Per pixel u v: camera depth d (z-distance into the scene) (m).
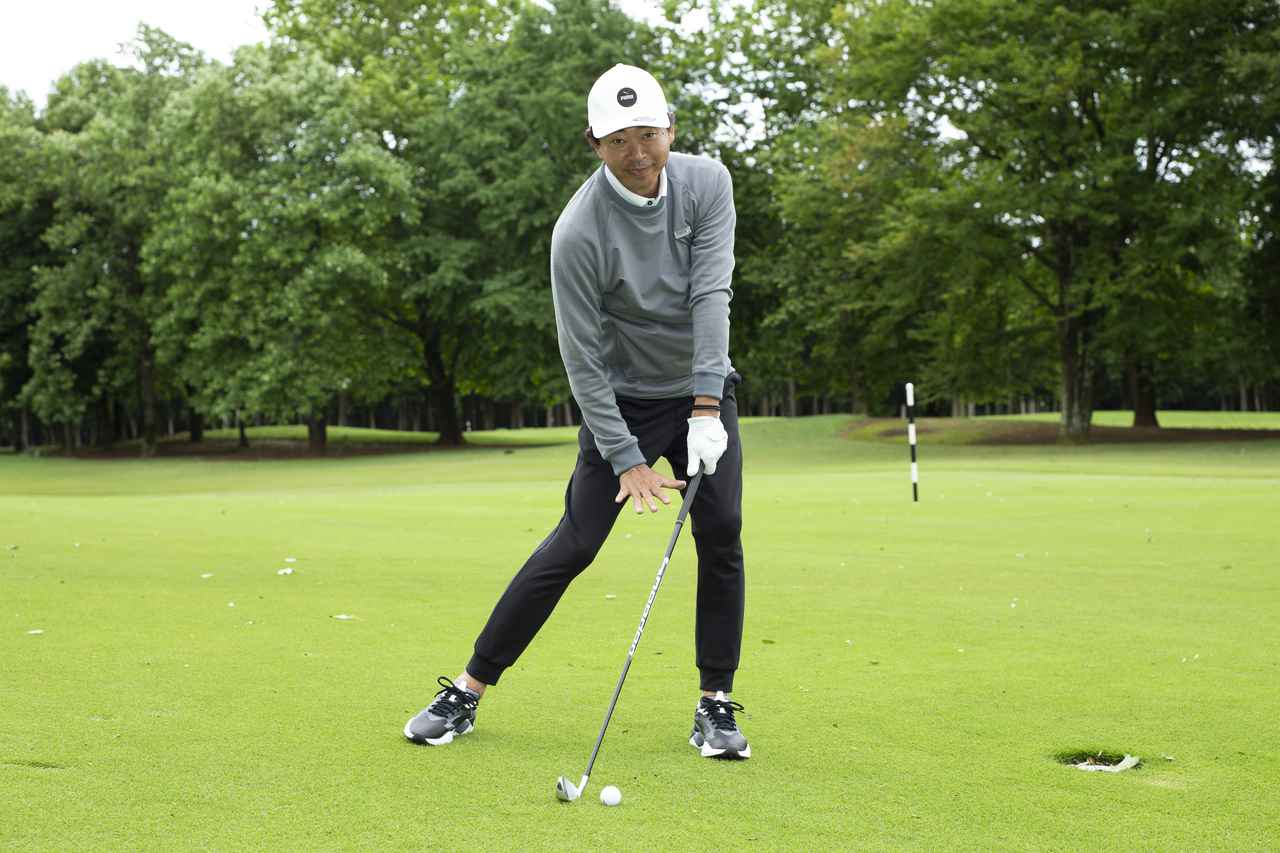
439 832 2.64
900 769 3.20
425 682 4.22
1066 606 5.94
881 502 12.38
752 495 13.71
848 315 35.16
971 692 4.12
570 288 3.44
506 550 8.53
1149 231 27.88
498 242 35.16
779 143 34.62
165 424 59.38
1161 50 27.22
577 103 33.31
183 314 35.00
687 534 9.52
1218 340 30.70
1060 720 3.72
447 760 3.24
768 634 5.23
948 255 28.64
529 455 30.67
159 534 9.65
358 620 5.54
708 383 3.44
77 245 40.59
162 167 37.84
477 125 35.03
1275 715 3.78
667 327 3.56
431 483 21.36
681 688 4.21
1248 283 29.92
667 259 3.49
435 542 9.09
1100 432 33.44
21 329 43.34
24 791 2.91
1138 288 27.05
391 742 3.42
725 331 3.48
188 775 3.06
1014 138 27.38
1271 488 13.30
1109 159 26.53
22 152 39.91
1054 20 26.70
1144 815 2.81
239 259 33.50
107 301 39.38
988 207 26.61
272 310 33.22
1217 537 8.77
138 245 39.50
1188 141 28.08
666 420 3.66
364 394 40.00
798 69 35.53
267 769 3.12
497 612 3.51
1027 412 68.19
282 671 4.39
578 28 33.88
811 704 3.95
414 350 38.91
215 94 34.28
